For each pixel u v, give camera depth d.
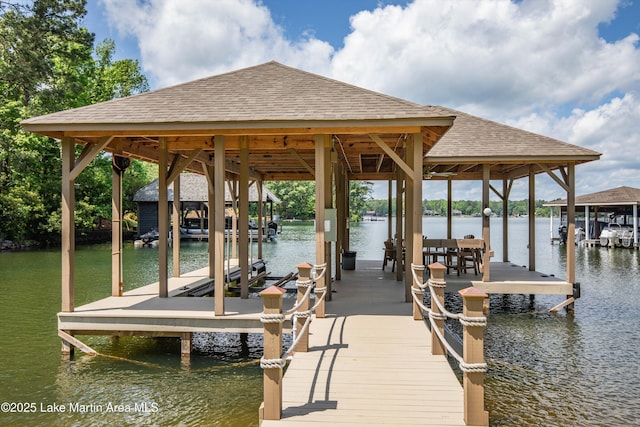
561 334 7.92
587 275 15.13
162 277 7.72
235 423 4.46
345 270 12.14
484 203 9.75
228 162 11.31
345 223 13.02
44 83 23.84
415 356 4.86
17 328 7.97
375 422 3.35
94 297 10.71
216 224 6.29
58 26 24.30
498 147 9.78
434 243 9.87
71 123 6.21
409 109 6.23
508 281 9.70
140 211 31.92
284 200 65.06
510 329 8.27
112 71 33.06
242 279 7.58
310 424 3.33
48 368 6.05
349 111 6.21
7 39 22.23
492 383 5.61
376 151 9.61
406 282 7.70
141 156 8.69
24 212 23.52
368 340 5.43
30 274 14.68
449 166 13.34
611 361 6.46
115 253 7.91
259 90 7.03
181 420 4.54
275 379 3.41
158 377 5.74
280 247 26.44
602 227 31.08
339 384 4.10
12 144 22.73
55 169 26.05
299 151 10.12
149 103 6.72
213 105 6.57
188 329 6.25
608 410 4.81
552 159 9.33
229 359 6.42
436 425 3.30
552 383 5.61
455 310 9.86
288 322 6.18
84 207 26.81
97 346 6.97
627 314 9.45
